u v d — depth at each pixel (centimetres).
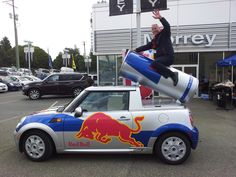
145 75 588
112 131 519
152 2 898
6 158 560
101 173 479
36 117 540
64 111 539
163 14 1684
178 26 1670
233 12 1595
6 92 2475
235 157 562
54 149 551
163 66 575
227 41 1616
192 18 1648
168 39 588
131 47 1773
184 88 573
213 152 596
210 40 1633
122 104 533
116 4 948
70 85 1856
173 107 530
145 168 501
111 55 1830
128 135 518
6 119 1031
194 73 1720
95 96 539
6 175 472
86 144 525
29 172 485
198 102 1484
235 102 1285
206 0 1620
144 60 595
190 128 514
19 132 533
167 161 519
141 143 520
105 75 1852
